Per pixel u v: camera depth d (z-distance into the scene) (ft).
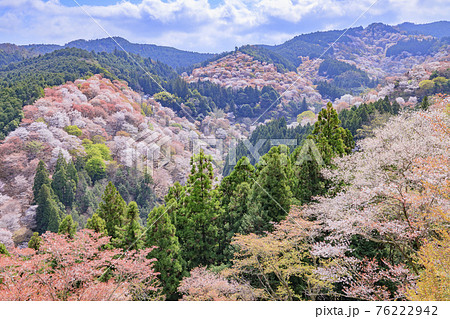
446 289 14.67
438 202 18.61
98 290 19.90
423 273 16.39
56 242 21.30
